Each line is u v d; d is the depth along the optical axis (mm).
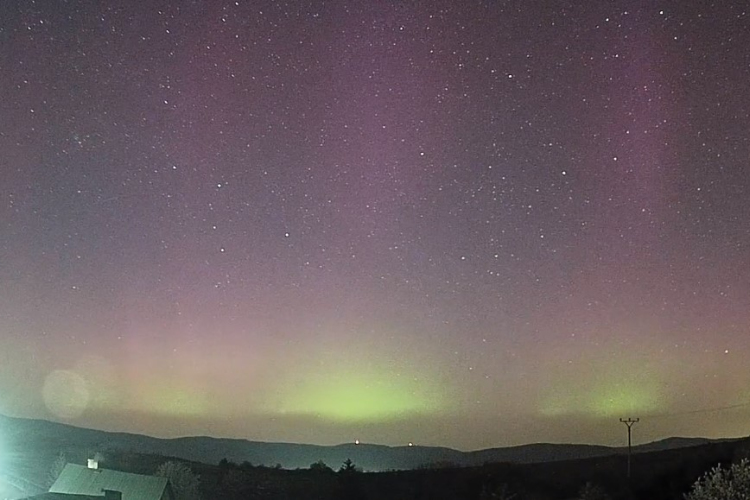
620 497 54281
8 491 43688
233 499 56344
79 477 39719
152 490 39344
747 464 24719
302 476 67938
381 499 60031
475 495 60969
